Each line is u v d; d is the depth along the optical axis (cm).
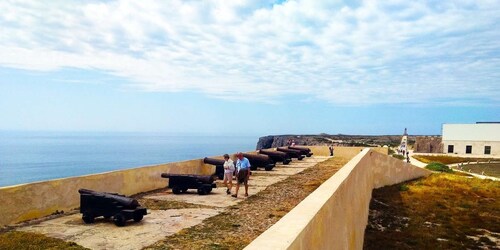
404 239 1328
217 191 1573
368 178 1681
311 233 387
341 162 2942
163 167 1652
